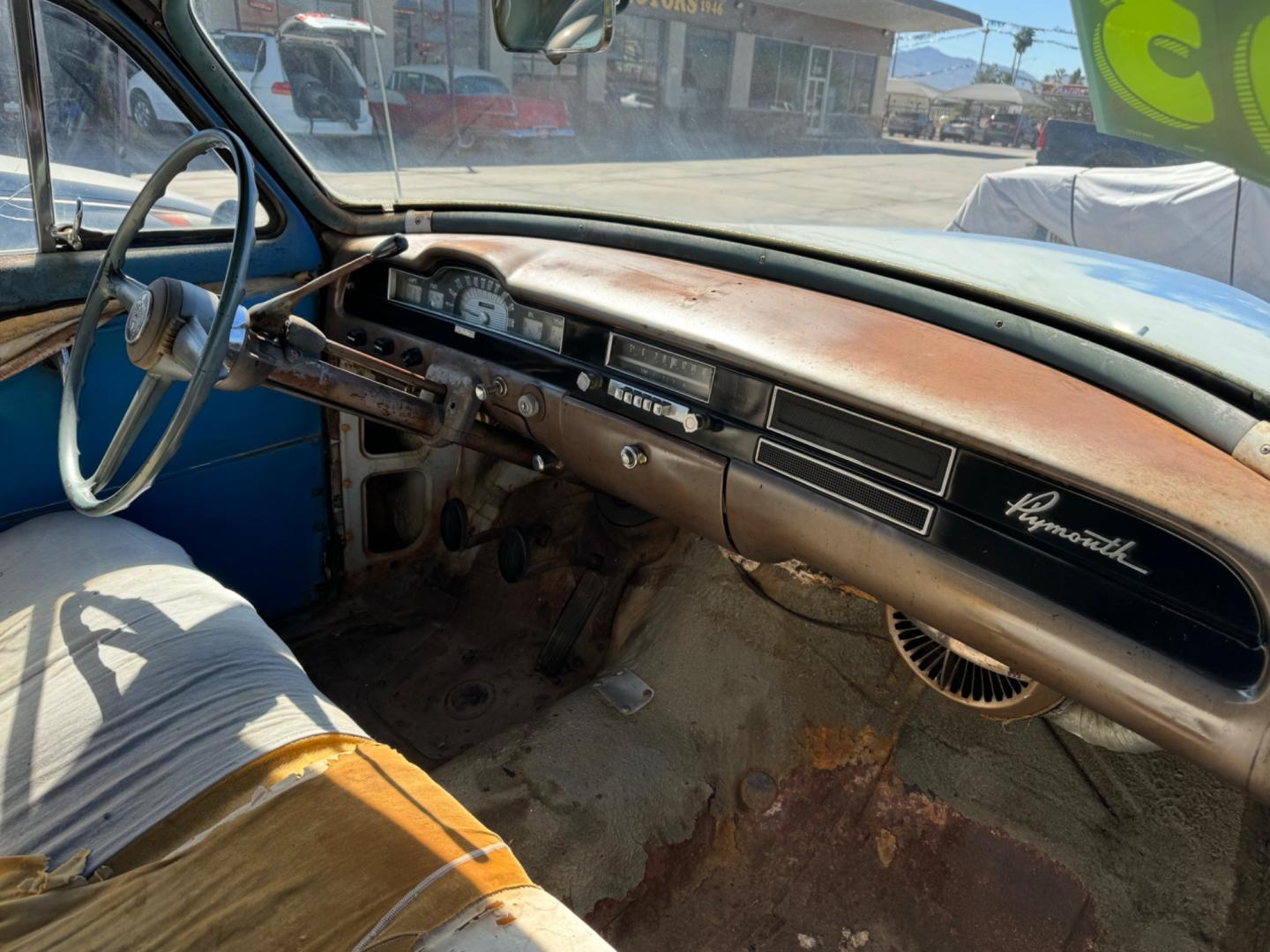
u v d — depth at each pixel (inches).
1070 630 42.3
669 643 78.8
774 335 53.2
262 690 43.6
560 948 30.2
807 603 77.9
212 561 80.2
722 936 61.2
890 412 46.3
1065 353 48.8
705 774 69.3
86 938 31.1
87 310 59.4
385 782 38.1
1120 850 62.1
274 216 76.8
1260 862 59.1
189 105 69.5
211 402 75.3
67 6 59.8
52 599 51.0
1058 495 41.8
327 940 30.2
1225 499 38.1
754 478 54.1
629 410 60.2
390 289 76.8
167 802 37.4
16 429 63.8
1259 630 37.1
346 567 90.7
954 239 59.3
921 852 65.1
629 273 64.0
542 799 65.5
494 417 72.2
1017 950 59.5
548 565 90.0
